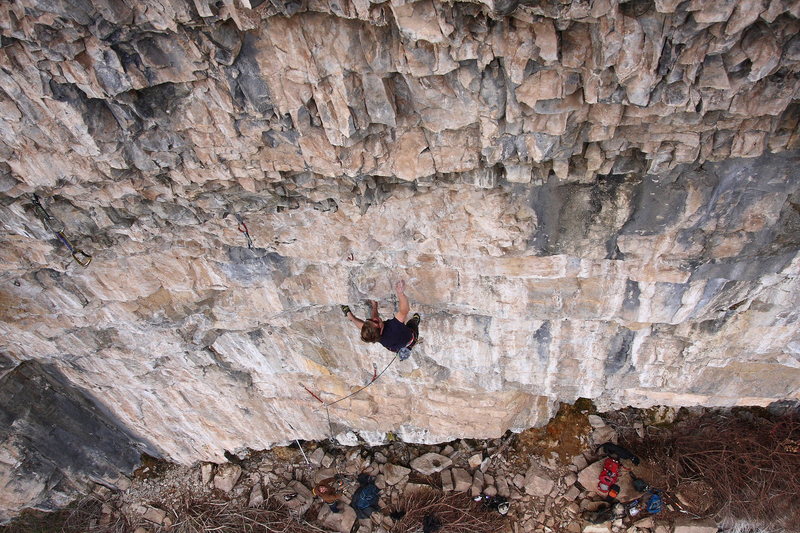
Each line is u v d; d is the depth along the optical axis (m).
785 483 9.53
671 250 5.42
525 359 7.69
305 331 8.05
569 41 3.59
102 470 11.53
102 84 4.04
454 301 6.77
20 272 6.62
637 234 5.29
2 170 4.90
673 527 9.81
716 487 9.89
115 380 9.65
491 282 6.39
